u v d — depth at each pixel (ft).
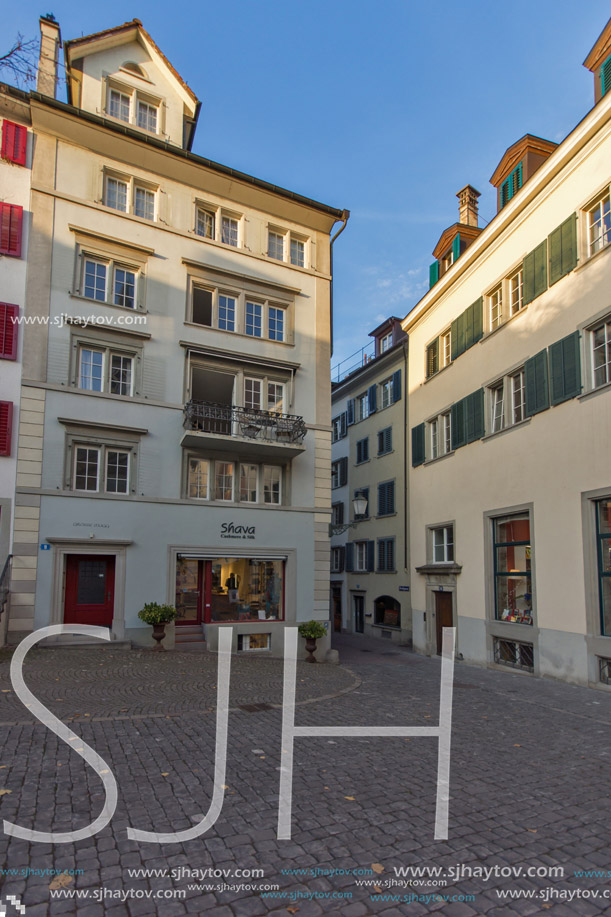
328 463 64.90
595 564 41.39
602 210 43.88
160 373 57.36
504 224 55.11
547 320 48.26
